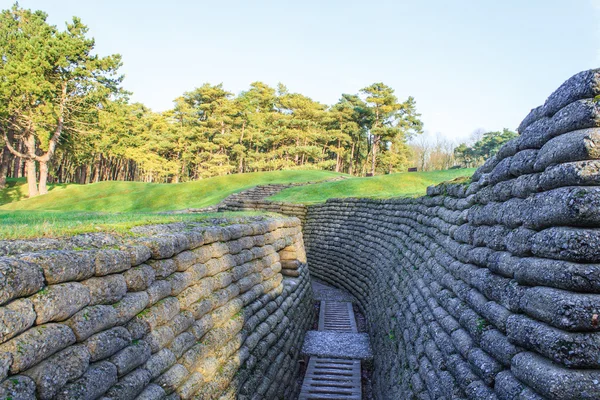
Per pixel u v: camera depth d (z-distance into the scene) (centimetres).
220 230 597
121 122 4159
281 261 1030
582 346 242
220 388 455
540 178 316
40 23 4269
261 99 7319
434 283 569
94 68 3788
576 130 292
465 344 379
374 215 1418
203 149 6562
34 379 235
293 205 2181
